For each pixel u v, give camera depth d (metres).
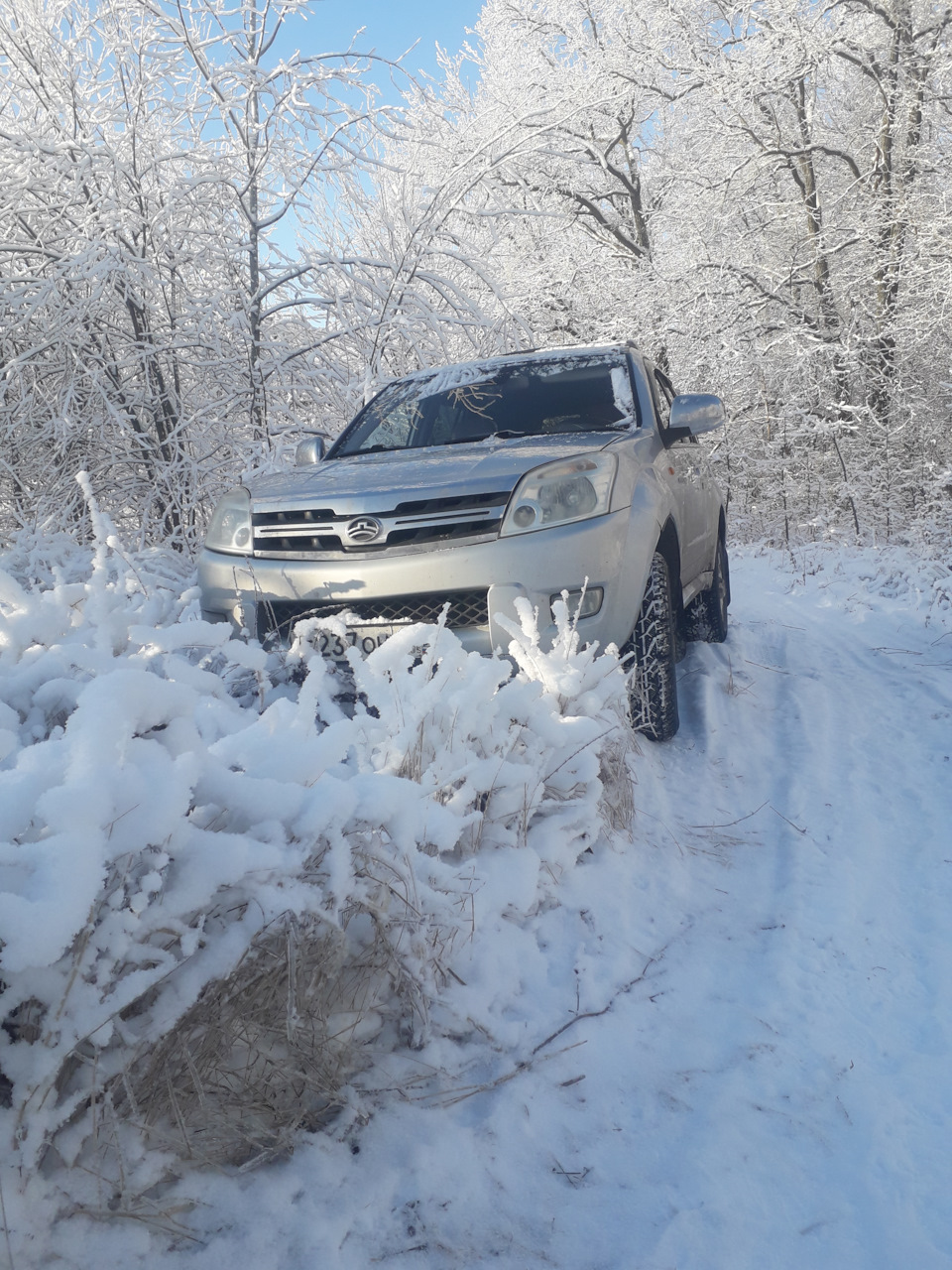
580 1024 1.84
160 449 5.80
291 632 3.19
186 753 1.35
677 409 4.28
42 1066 1.21
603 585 3.14
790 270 12.81
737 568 10.28
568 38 16.38
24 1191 1.22
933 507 9.18
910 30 12.49
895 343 11.88
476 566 3.07
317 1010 1.58
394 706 2.17
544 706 2.42
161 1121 1.40
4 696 2.06
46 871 1.16
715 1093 1.67
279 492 3.50
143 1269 1.21
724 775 3.38
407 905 1.72
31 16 5.49
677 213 14.20
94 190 5.67
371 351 6.09
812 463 12.21
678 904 2.41
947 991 2.01
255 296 6.12
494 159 6.38
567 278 14.61
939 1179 1.49
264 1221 1.31
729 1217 1.40
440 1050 1.70
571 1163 1.50
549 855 2.31
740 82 12.39
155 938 1.38
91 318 5.57
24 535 4.78
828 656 5.26
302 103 5.79
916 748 3.60
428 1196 1.39
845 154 13.19
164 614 3.08
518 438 4.12
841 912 2.35
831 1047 1.82
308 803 1.51
